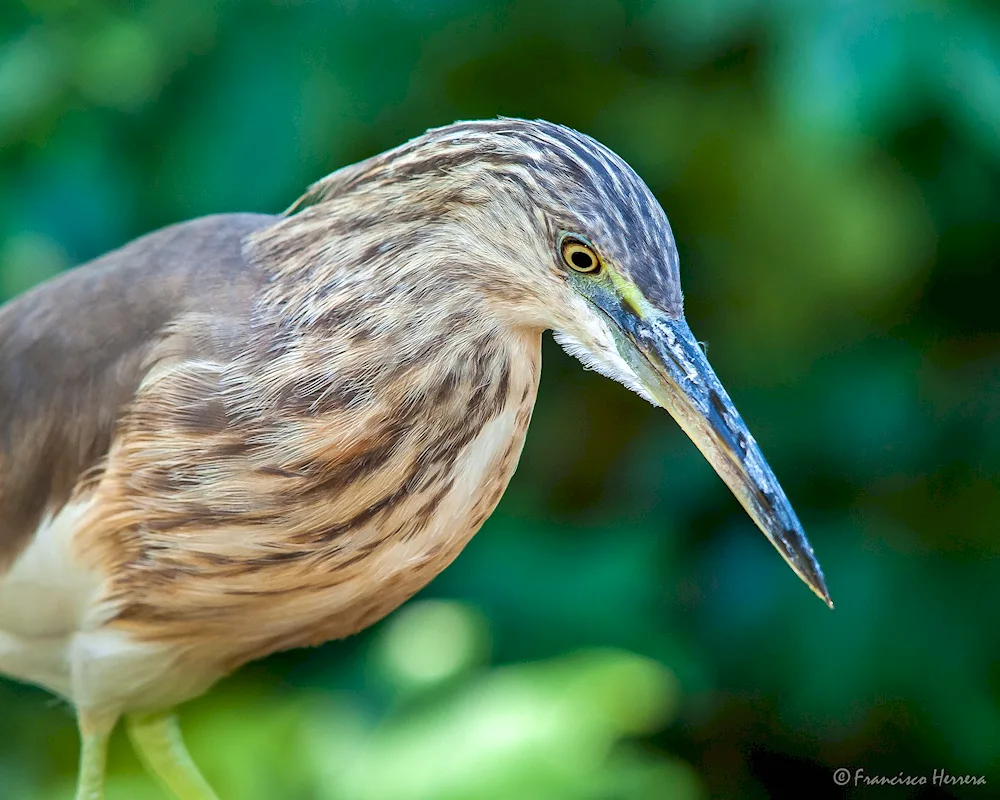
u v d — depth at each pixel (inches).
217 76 338.6
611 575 335.3
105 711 248.4
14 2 348.2
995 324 359.9
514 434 231.1
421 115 358.0
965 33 292.5
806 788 374.3
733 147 347.6
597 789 256.2
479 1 335.9
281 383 218.2
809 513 358.3
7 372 248.1
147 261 246.4
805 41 292.8
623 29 347.6
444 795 247.4
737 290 361.1
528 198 208.7
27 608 246.1
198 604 231.3
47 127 346.9
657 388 213.0
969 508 355.9
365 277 217.6
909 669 339.9
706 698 352.8
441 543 231.9
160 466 224.1
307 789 269.6
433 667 281.3
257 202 335.3
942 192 332.8
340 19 335.9
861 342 360.2
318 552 223.8
